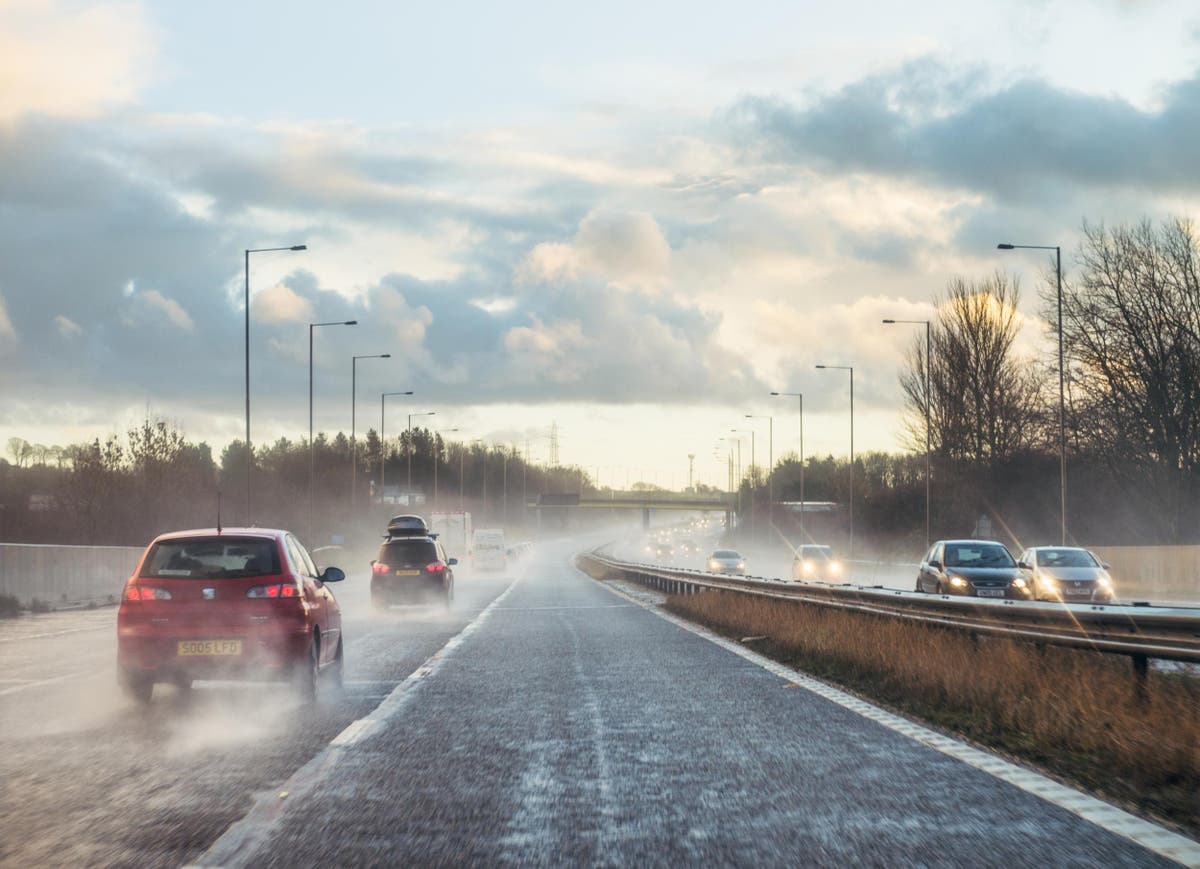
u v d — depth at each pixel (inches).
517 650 757.3
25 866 238.2
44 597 1263.5
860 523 3422.7
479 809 292.0
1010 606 553.6
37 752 376.2
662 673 613.6
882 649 602.5
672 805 296.5
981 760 359.9
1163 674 445.7
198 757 366.6
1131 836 262.5
